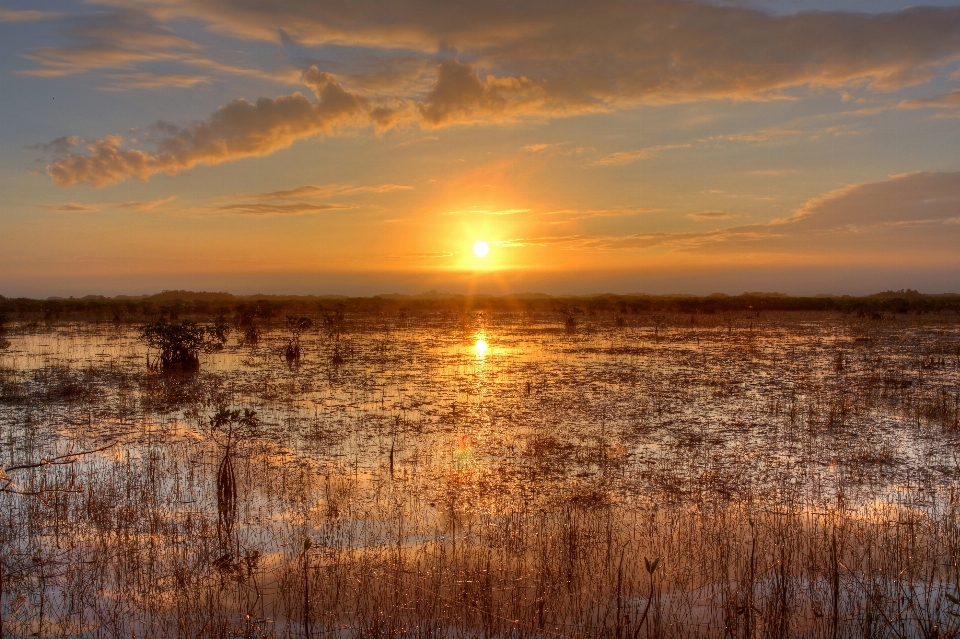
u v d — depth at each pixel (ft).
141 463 35.76
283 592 21.52
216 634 18.84
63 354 84.43
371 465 35.60
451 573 22.54
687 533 26.58
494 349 93.35
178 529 26.81
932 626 19.10
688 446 40.06
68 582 22.36
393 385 61.21
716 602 21.34
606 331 127.24
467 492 31.40
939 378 65.82
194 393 55.98
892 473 35.01
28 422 45.19
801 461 37.09
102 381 62.44
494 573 22.65
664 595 21.71
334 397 55.01
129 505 28.84
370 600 20.90
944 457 38.01
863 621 20.07
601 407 51.29
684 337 112.78
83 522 27.50
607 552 23.58
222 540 25.58
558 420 46.78
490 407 51.13
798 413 49.39
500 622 19.71
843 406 50.80
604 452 38.42
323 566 23.16
